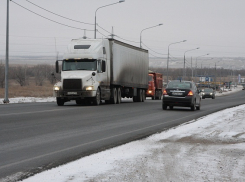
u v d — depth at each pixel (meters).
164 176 7.98
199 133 15.05
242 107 32.94
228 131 15.80
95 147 11.62
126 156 10.03
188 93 27.36
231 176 8.15
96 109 26.81
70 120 19.17
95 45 31.41
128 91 38.75
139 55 41.22
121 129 16.22
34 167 8.80
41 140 12.83
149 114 24.11
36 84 103.62
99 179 7.64
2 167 8.78
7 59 35.03
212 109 30.77
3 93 56.72
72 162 9.23
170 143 12.43
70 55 30.88
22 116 20.45
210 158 9.97
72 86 29.88
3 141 12.50
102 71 31.23
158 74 58.91
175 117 22.45
